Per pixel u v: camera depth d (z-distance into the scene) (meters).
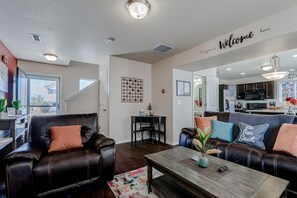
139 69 4.44
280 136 1.95
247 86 7.39
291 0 1.81
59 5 1.89
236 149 2.05
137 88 4.39
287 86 6.34
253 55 2.87
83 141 2.27
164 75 4.17
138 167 2.48
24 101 4.36
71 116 2.42
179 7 1.94
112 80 3.92
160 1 1.82
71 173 1.66
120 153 3.17
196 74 4.57
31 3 1.85
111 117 3.89
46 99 4.92
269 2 1.85
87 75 5.53
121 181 2.03
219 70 5.90
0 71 2.88
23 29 2.51
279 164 1.63
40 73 4.73
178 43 3.10
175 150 2.05
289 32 1.96
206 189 1.14
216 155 2.19
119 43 3.09
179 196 1.50
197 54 3.22
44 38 2.85
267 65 4.32
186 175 1.36
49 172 1.54
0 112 2.44
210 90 4.91
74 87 5.30
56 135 2.07
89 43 3.09
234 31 2.56
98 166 1.84
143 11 1.86
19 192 1.42
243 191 1.11
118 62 4.03
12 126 2.36
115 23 2.32
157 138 4.34
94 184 1.83
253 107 7.22
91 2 1.83
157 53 3.71
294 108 3.53
